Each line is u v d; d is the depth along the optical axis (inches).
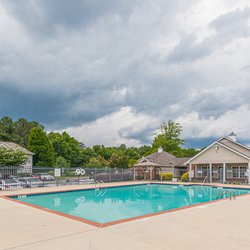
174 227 275.1
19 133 2807.6
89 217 438.9
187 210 387.2
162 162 1459.2
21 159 1135.6
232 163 1178.0
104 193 806.5
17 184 784.9
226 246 214.2
